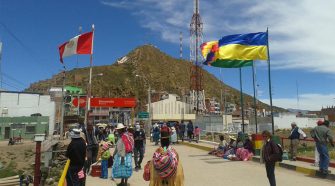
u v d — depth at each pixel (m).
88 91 22.72
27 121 64.31
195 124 55.06
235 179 13.07
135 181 12.64
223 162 18.64
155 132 33.75
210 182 12.47
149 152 24.73
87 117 22.59
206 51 22.61
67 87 97.38
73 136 8.73
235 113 124.38
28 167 28.17
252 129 59.41
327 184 11.96
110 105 60.31
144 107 92.69
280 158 10.12
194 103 95.88
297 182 12.36
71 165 8.65
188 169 15.89
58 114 78.69
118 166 11.25
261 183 12.20
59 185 6.92
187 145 31.77
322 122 13.52
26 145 44.84
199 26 92.12
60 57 21.78
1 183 15.54
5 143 51.84
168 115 87.50
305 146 23.42
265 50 20.14
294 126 17.17
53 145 28.48
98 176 13.56
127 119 73.88
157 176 6.02
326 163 13.20
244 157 19.14
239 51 20.25
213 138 36.19
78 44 21.44
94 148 13.36
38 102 71.12
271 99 19.22
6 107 68.94
